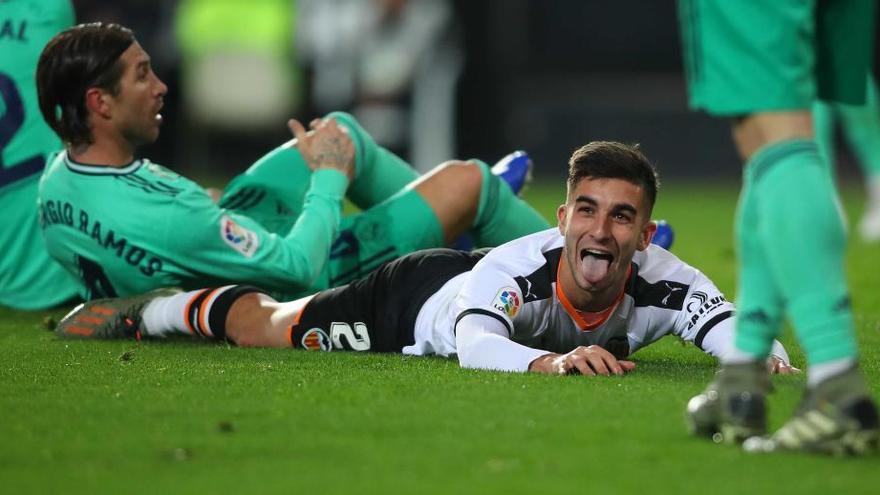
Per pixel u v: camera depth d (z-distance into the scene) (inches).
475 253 429.1
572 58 1487.5
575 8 1483.8
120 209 448.1
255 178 493.4
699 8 283.1
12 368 387.9
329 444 285.9
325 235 464.8
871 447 270.2
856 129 928.3
